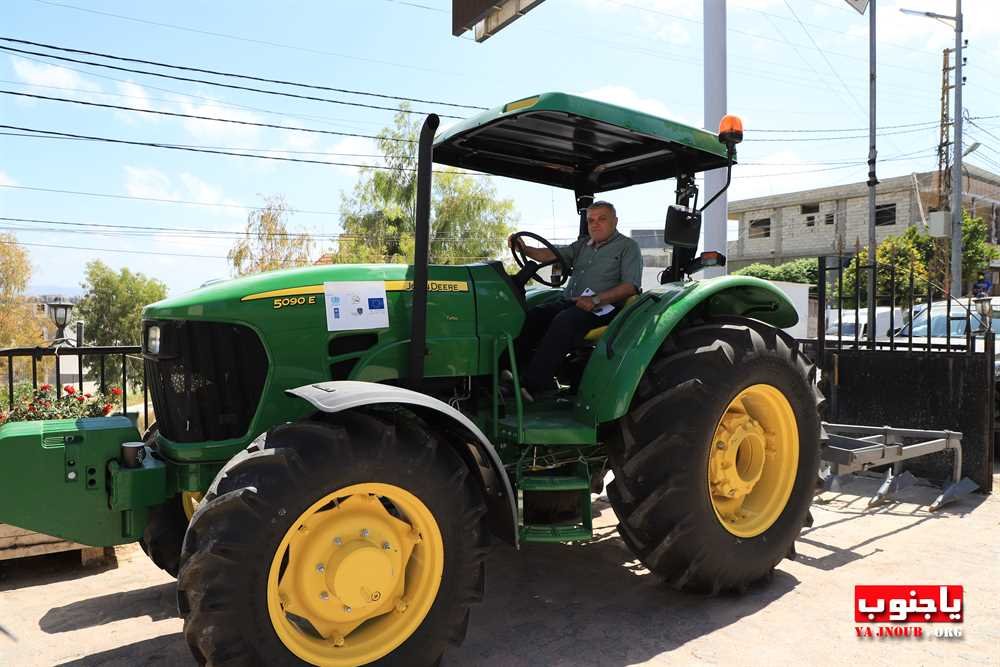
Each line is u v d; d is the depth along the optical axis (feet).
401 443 8.72
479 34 26.04
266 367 10.02
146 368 10.67
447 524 8.90
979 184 118.11
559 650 9.88
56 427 9.71
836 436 16.52
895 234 108.47
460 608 9.00
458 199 96.22
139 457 9.81
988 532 14.78
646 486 10.75
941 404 18.53
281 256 93.56
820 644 9.95
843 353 20.51
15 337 101.86
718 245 22.84
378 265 11.15
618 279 13.06
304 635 8.46
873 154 37.32
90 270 139.13
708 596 11.62
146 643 10.24
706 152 12.74
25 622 11.00
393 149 94.84
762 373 11.74
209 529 7.88
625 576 12.71
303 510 8.09
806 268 97.09
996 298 30.04
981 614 10.85
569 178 15.42
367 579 8.52
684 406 10.82
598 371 11.19
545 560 13.56
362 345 10.71
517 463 11.13
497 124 12.10
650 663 9.48
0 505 9.18
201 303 9.77
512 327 11.84
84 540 9.57
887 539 14.37
